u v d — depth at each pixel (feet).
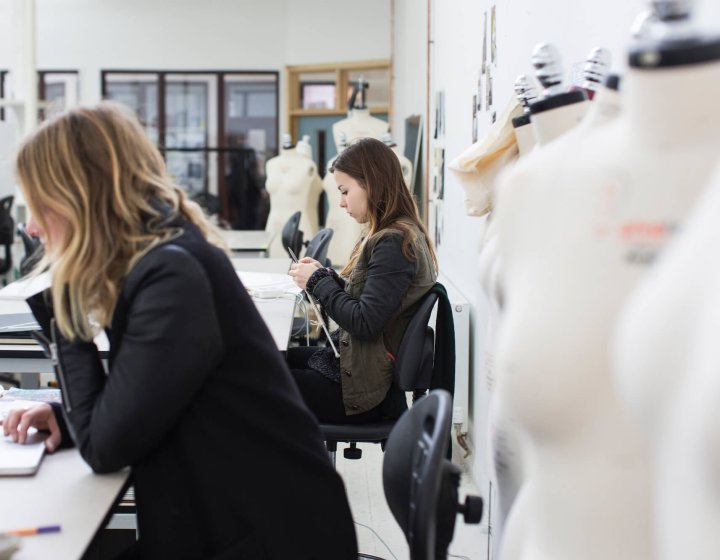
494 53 9.97
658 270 2.19
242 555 4.54
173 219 4.67
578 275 2.83
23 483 4.54
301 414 4.74
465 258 12.42
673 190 2.61
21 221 21.49
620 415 2.86
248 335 4.63
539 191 3.00
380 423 7.99
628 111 2.70
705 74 2.41
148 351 4.34
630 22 5.10
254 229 31.89
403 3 25.43
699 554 1.97
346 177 8.20
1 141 20.67
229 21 31.37
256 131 31.91
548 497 3.05
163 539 4.58
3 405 5.93
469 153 5.39
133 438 4.39
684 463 1.98
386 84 29.78
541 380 2.91
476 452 10.85
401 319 8.01
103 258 4.54
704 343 1.90
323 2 30.35
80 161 4.51
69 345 4.79
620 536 2.92
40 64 31.78
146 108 31.99
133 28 31.63
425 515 3.91
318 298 8.10
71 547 3.78
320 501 4.72
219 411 4.58
